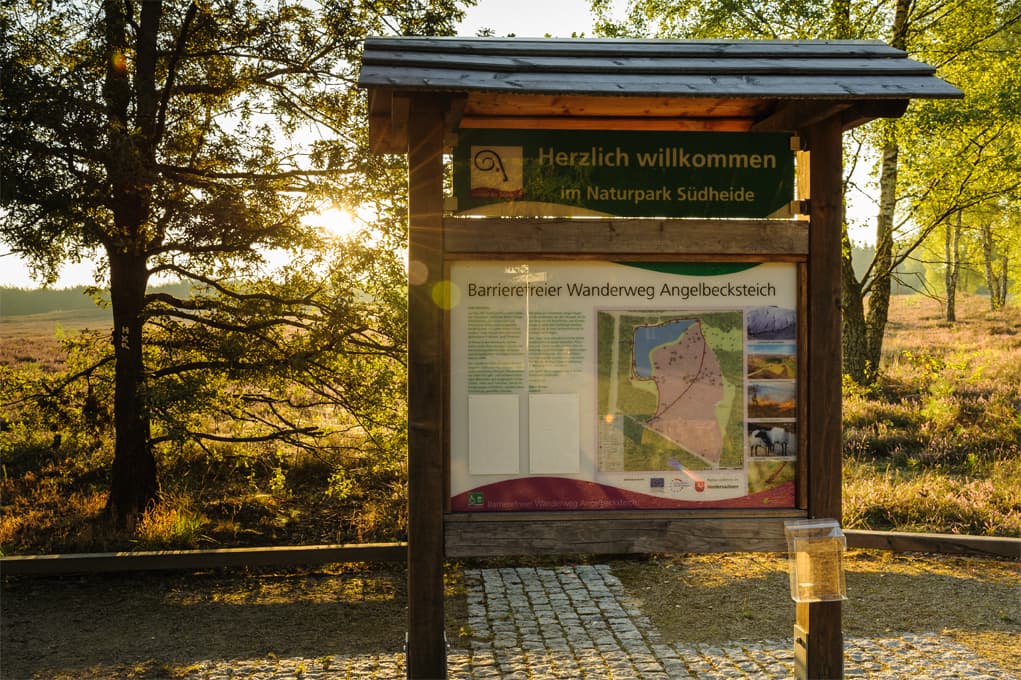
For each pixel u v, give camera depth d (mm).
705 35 16016
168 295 9750
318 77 9656
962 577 7426
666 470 4367
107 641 6184
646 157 4367
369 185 9203
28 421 10539
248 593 7422
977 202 15242
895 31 15555
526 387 4305
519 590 7219
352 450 10906
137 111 8859
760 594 7016
